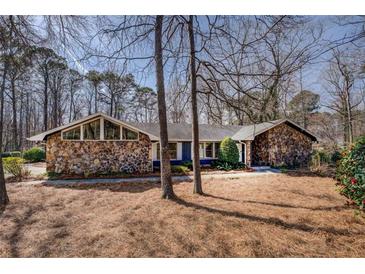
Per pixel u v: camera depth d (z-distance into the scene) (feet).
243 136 51.06
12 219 16.51
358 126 62.18
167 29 17.69
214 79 19.04
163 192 21.12
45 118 84.84
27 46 18.76
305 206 18.98
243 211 17.29
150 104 71.05
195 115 23.12
